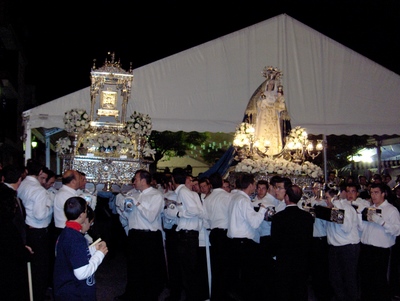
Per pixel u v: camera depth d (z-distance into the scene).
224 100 12.48
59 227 7.14
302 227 6.29
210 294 8.08
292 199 6.45
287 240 6.27
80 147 10.12
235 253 7.40
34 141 16.56
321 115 13.12
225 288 7.61
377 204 7.52
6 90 21.77
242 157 11.00
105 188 9.72
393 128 13.34
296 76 13.06
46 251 7.28
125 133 10.34
